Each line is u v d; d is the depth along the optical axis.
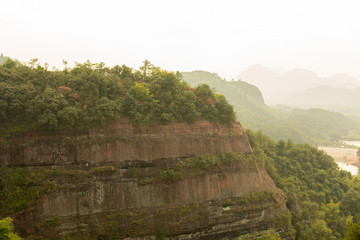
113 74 44.88
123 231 36.00
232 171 47.00
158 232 37.81
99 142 38.00
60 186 34.28
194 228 40.66
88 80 40.66
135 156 39.78
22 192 32.28
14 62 40.62
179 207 40.38
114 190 37.16
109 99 41.38
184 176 41.97
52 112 35.72
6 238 25.64
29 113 35.41
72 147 36.41
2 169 32.75
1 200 31.12
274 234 46.06
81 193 35.22
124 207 37.25
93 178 36.28
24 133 34.78
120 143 39.16
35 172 34.03
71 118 36.22
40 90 37.62
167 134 43.16
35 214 32.41
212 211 42.91
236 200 45.69
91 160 37.09
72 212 34.28
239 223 44.94
